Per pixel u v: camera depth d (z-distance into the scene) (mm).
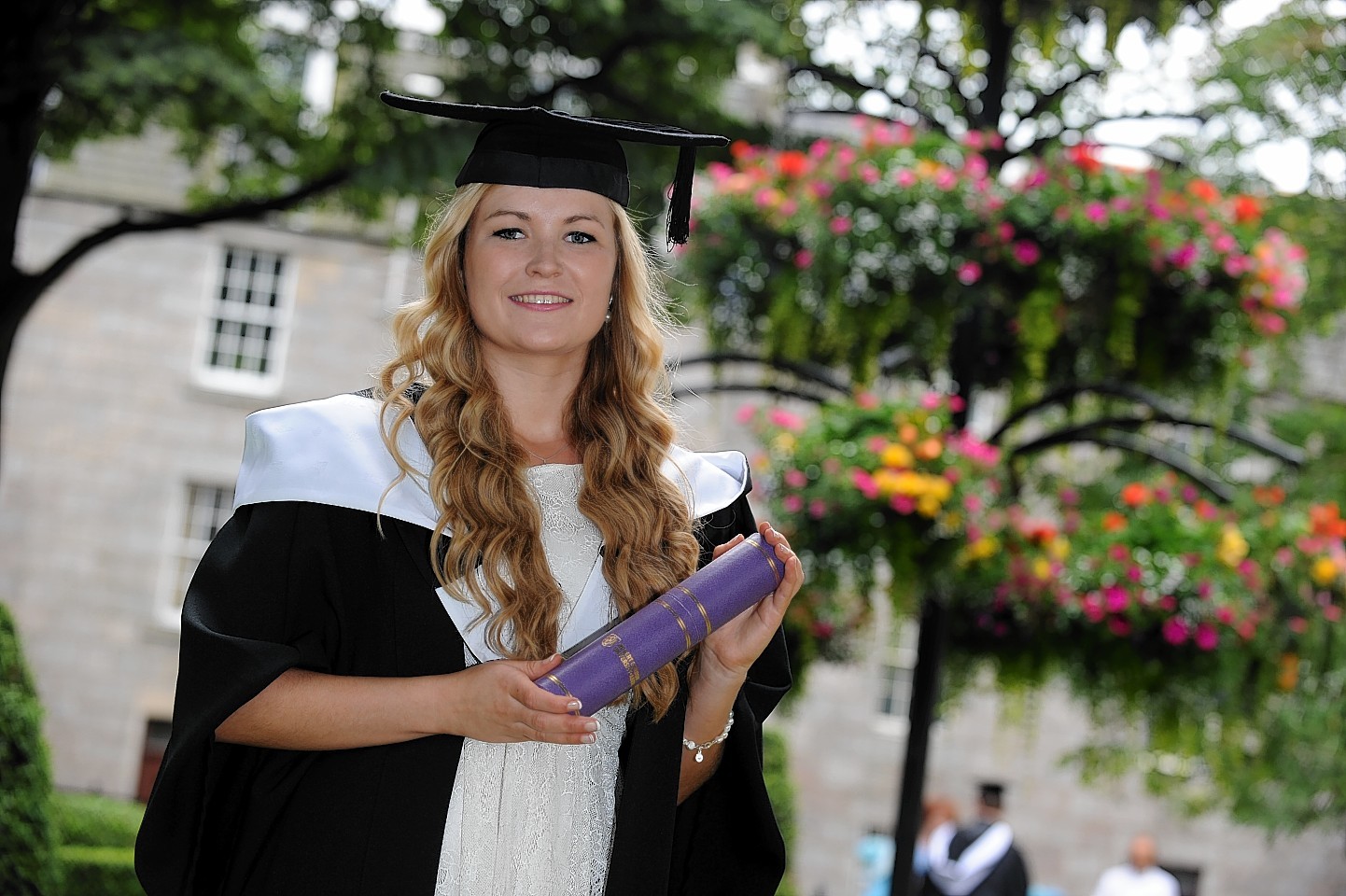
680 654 2088
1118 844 17156
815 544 5766
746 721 2381
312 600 2113
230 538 2113
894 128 6223
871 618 6277
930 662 6406
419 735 2014
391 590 2107
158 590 17531
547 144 2277
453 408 2201
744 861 2434
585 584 2207
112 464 17562
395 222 13047
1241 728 6469
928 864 10539
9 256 7891
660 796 2213
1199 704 6363
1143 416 6918
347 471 2115
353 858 2051
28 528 17391
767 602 2217
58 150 9594
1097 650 6270
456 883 2102
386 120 8680
